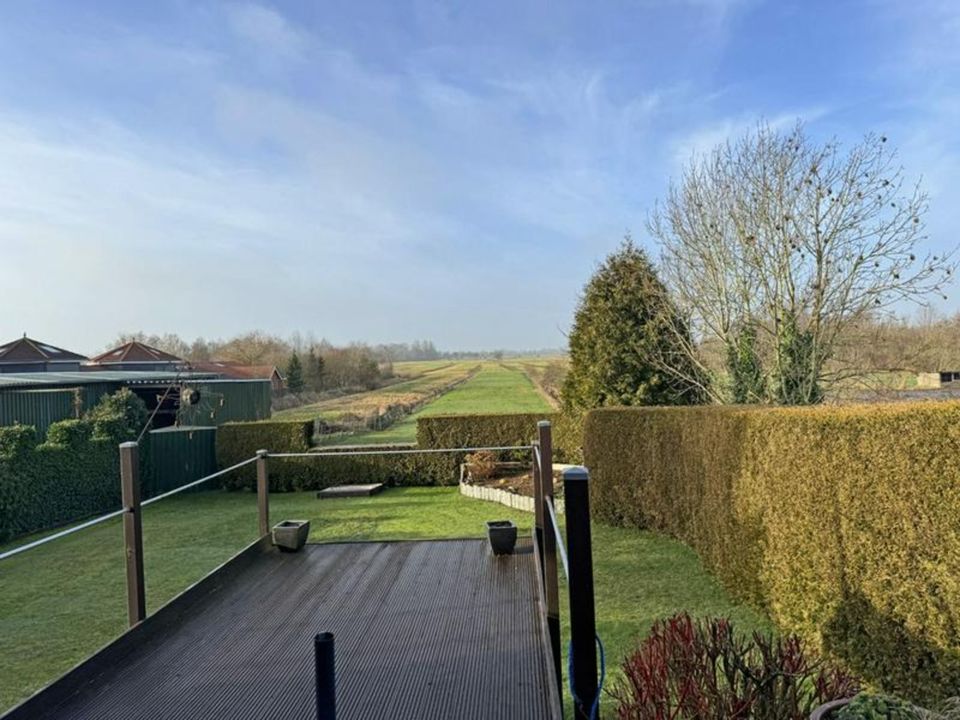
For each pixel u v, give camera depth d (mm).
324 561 4875
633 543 7750
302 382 42000
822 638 4051
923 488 3271
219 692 2711
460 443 13414
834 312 9875
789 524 4445
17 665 4688
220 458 13586
